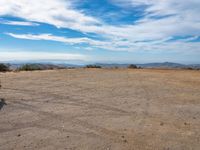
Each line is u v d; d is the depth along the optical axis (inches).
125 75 724.7
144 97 387.2
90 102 342.0
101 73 785.6
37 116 267.1
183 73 808.3
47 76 647.1
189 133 227.6
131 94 410.0
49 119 257.9
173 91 446.0
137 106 326.3
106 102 344.5
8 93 381.4
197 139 212.7
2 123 241.0
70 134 217.2
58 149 185.6
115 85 508.4
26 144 193.5
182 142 205.5
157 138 213.3
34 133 217.5
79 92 414.0
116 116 277.1
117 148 189.5
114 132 225.3
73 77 642.2
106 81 571.5
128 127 240.2
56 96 373.7
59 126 237.5
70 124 244.1
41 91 408.8
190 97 393.1
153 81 584.7
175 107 326.0
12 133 216.2
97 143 198.4
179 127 244.2
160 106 329.7
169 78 652.1
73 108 305.9
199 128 242.4
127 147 192.2
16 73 732.0
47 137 208.7
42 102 331.3
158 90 454.3
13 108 295.9
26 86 455.8
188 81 585.9
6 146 189.2
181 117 279.3
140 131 229.8
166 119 270.5
